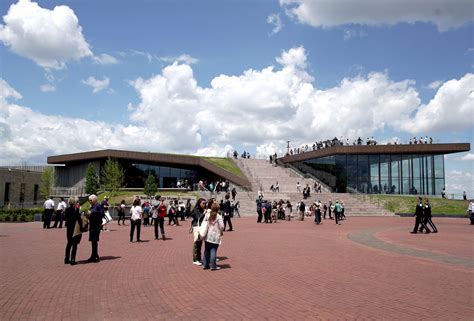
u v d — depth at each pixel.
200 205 15.78
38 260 12.25
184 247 15.63
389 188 60.69
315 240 18.36
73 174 62.38
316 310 6.83
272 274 10.05
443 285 8.80
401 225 29.75
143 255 13.39
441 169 60.09
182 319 6.33
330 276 9.79
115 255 13.39
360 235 21.02
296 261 12.12
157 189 51.72
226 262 11.93
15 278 9.46
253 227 26.84
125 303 7.27
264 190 56.69
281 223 31.66
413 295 7.91
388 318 6.39
